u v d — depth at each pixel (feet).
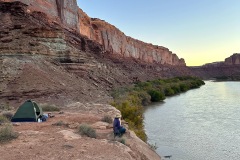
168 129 88.22
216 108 135.33
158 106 147.02
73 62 131.64
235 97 186.70
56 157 25.61
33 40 114.42
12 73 87.76
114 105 89.51
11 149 27.73
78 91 101.96
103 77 159.43
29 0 157.79
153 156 44.29
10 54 98.94
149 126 92.79
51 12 187.32
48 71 103.45
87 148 29.63
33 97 80.48
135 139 47.26
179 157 60.18
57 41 126.00
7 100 75.41
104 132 40.75
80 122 47.96
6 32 106.01
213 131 85.46
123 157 27.89
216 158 59.93
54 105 70.64
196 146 69.05
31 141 31.35
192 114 118.42
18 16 120.26
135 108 83.20
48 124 43.78
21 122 46.37
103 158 26.58
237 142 72.84
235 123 97.60
